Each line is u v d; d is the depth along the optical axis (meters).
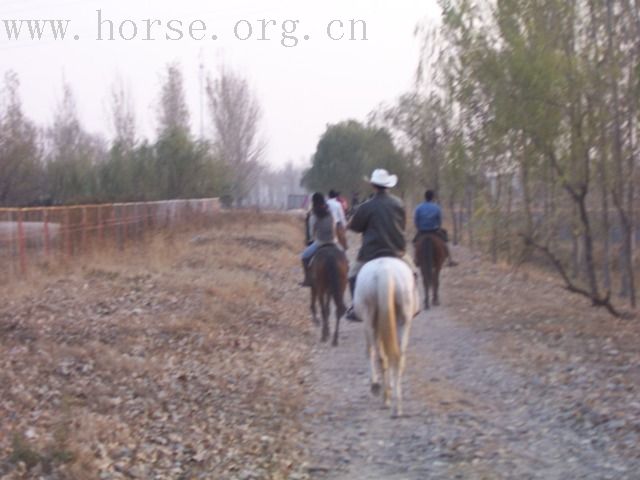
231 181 54.25
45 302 16.20
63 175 43.41
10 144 35.28
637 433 8.70
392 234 10.95
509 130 17.44
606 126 16.98
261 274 24.30
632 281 19.25
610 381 10.88
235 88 63.56
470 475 7.98
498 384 11.48
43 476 7.59
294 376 12.41
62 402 9.95
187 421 9.84
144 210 29.83
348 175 61.47
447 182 33.31
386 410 10.31
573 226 24.28
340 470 8.32
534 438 9.01
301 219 48.12
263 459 8.61
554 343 13.93
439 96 32.38
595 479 7.71
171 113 58.00
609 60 16.61
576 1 16.84
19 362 11.85
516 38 16.81
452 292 21.39
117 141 46.19
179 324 14.95
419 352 13.90
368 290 10.08
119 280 19.75
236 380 11.80
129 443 8.75
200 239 32.53
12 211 19.83
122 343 13.51
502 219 23.80
